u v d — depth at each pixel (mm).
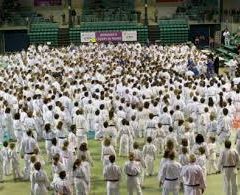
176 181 16141
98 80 31688
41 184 16656
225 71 44469
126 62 39500
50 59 41250
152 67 36219
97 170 21406
